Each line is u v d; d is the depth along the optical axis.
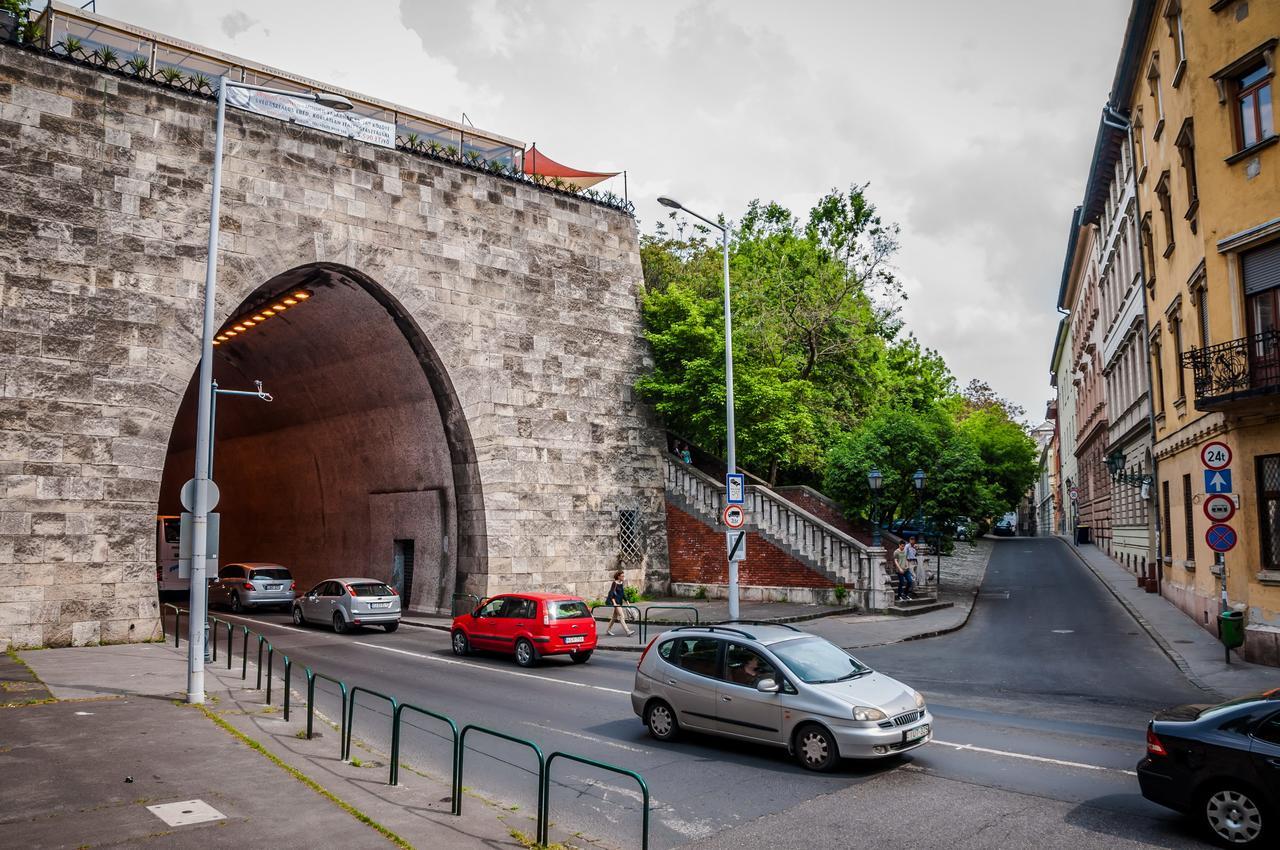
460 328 25.83
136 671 14.86
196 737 10.02
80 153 19.47
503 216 27.27
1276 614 16.02
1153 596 27.38
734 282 33.50
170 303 20.30
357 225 23.88
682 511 30.03
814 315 34.50
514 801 8.25
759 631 10.71
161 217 20.41
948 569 40.25
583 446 28.38
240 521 41.00
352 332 26.75
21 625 17.59
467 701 13.19
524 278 27.53
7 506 17.73
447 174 26.08
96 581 18.55
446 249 25.73
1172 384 23.31
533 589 26.38
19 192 18.59
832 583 25.59
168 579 33.84
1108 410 40.94
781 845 7.06
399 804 7.71
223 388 34.34
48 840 6.54
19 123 18.77
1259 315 16.88
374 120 24.66
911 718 9.48
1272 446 16.31
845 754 9.05
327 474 33.19
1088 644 19.14
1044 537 74.25
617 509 28.97
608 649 19.92
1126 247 32.03
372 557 30.42
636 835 7.29
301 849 6.46
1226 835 7.03
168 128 20.81
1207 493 15.73
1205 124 18.05
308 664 16.72
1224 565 16.53
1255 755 6.92
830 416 34.25
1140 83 25.72
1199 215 18.55
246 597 28.55
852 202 39.06
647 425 30.45
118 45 22.05
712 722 10.16
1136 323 29.12
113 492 18.98
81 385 18.86
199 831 6.80
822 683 9.69
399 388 27.45
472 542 26.00
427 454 27.72
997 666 16.45
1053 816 7.76
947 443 30.64
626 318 30.33
